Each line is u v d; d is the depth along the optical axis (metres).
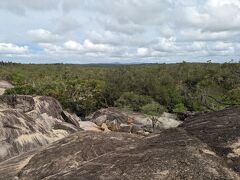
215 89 27.70
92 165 5.16
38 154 6.41
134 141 6.27
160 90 52.88
